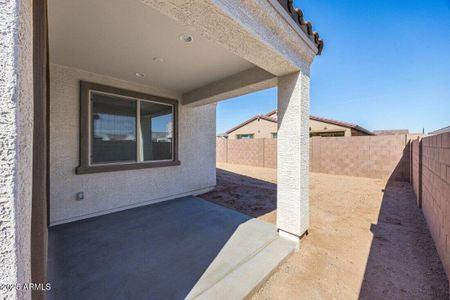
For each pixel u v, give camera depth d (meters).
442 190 2.83
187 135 5.96
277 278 2.42
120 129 4.60
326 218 4.34
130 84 4.67
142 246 3.00
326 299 2.09
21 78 0.70
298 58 2.95
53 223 3.70
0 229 0.66
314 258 2.82
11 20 0.67
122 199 4.61
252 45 2.29
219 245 3.02
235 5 1.84
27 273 0.78
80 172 3.92
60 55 3.35
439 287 2.25
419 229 3.77
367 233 3.60
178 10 1.68
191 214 4.43
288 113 3.14
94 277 2.29
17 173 0.68
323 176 9.79
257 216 4.35
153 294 2.04
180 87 5.17
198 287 2.14
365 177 9.43
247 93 4.48
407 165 8.44
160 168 5.33
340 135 15.05
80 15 2.29
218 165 14.65
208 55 3.33
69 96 3.85
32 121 0.87
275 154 12.91
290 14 2.58
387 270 2.56
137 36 2.77
